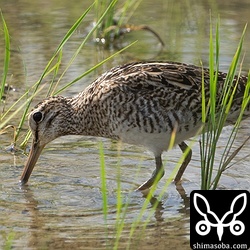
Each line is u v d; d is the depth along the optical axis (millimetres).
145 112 15273
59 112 16469
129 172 16453
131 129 15508
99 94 15820
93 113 16125
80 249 12789
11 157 17188
